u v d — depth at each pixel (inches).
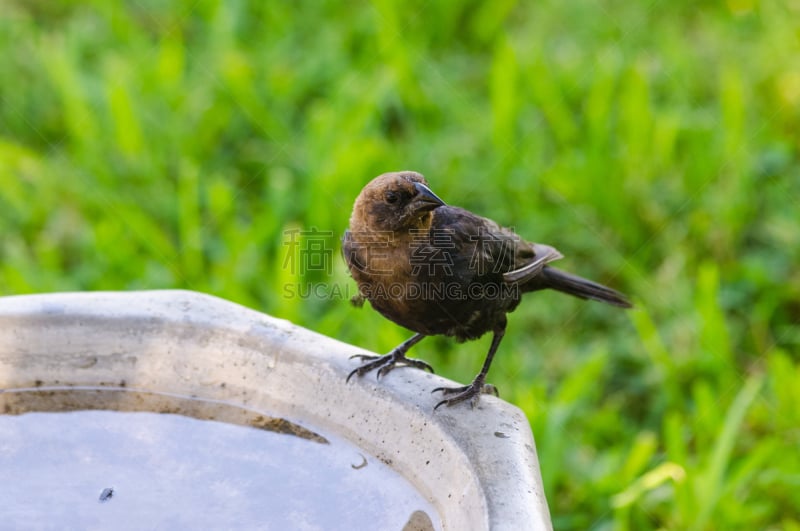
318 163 434.9
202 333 232.7
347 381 221.1
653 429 376.5
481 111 495.5
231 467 210.8
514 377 377.4
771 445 325.1
